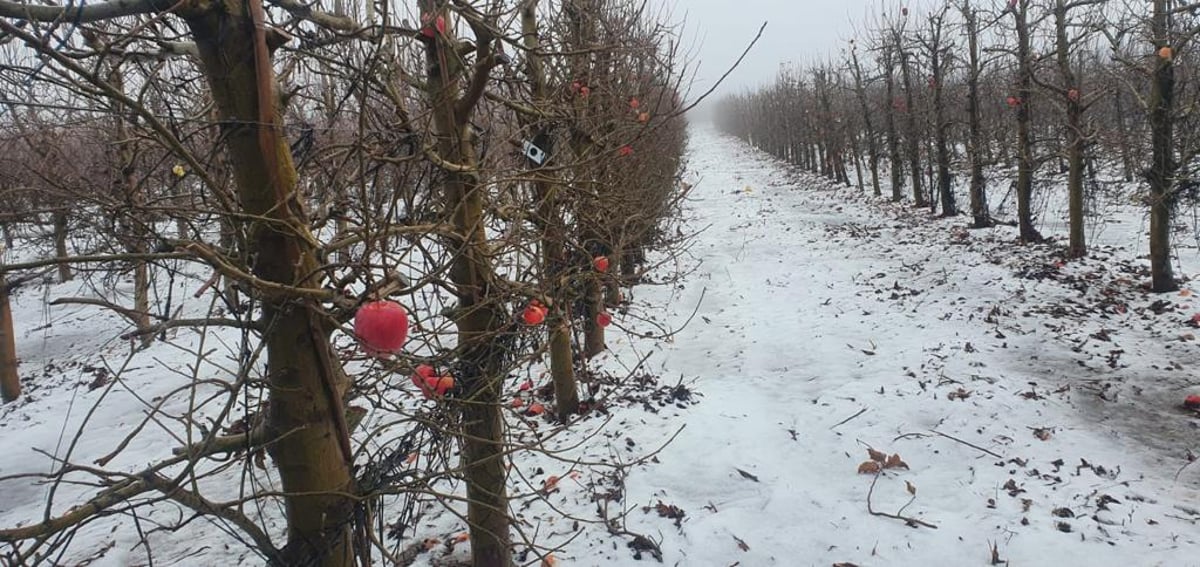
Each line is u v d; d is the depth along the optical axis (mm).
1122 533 4051
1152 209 8984
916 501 4652
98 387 8711
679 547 4277
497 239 3176
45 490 6355
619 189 6039
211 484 5852
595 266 4023
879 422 5891
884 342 8062
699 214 21484
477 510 3539
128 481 1716
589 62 5949
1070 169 11164
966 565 3924
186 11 1614
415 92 3764
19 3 1555
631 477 5250
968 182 18844
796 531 4371
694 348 8617
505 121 4582
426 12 2752
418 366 2484
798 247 14961
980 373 6805
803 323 9211
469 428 3391
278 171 1795
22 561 1509
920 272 11484
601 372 7672
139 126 2137
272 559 1976
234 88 1728
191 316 10609
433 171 2908
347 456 2076
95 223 2477
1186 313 8008
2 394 9297
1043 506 4418
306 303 1843
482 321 3180
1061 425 5625
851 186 27219
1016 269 10867
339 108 2244
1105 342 7414
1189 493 4492
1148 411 5812
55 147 4160
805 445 5617
